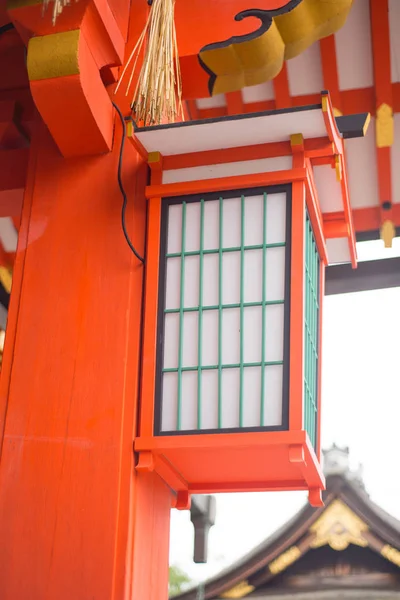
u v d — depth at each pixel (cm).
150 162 424
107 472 382
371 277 631
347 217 461
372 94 617
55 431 394
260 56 419
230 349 391
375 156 631
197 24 459
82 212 435
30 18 418
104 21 425
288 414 374
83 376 402
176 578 2052
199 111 646
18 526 380
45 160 453
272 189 411
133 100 423
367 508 722
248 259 403
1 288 675
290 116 398
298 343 383
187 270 409
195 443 376
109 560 369
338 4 411
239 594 737
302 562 739
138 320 408
